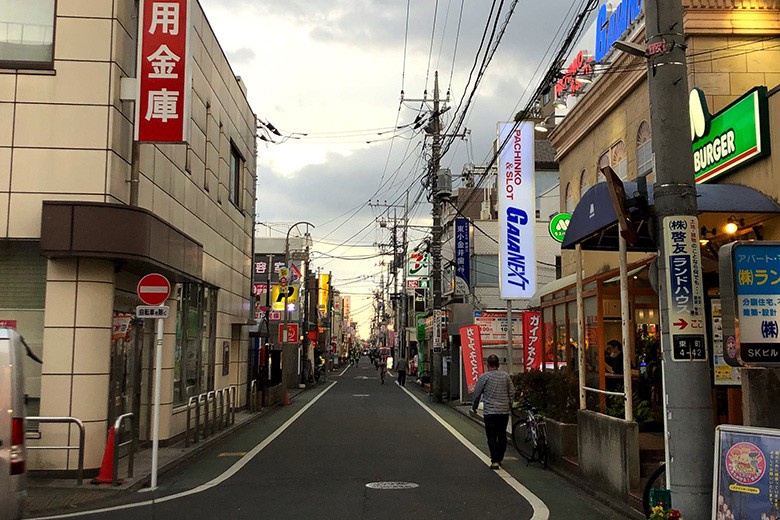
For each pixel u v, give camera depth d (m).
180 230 14.02
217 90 18.91
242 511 8.34
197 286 17.19
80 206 10.41
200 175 17.02
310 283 52.50
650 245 9.07
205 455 12.99
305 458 12.54
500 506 8.67
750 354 5.95
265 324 25.88
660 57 7.04
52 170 10.90
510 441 14.77
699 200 8.54
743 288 6.03
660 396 12.02
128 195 11.71
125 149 11.59
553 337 16.44
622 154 15.47
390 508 8.52
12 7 11.27
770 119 8.69
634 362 12.71
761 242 6.08
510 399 11.69
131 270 12.55
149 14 11.27
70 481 10.09
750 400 6.29
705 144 10.19
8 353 6.46
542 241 30.75
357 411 22.84
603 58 16.02
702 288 6.75
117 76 11.26
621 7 15.06
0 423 6.23
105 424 10.69
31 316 11.05
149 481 10.20
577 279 10.99
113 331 11.81
